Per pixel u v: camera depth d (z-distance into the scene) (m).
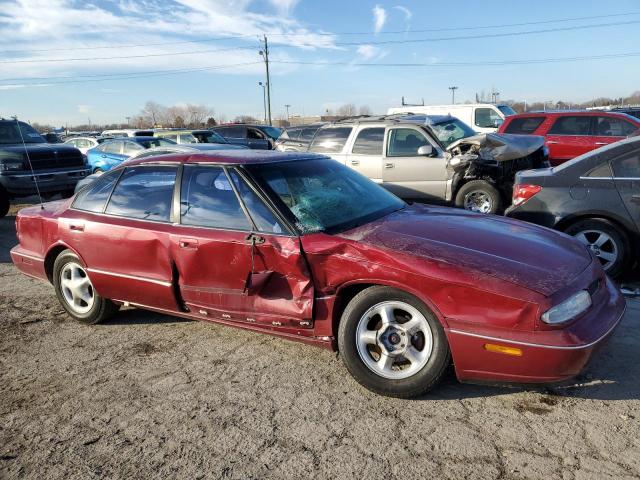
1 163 9.90
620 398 3.18
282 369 3.71
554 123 10.98
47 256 4.79
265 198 3.65
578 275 3.15
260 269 3.55
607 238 5.27
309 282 3.39
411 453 2.73
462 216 4.04
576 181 5.36
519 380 2.93
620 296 3.47
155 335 4.41
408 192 8.96
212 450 2.83
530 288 2.89
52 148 10.62
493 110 16.05
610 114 10.48
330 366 3.73
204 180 3.95
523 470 2.57
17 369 3.86
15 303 5.34
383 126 9.16
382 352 3.23
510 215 5.73
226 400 3.32
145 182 4.26
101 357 4.02
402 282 3.08
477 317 2.93
